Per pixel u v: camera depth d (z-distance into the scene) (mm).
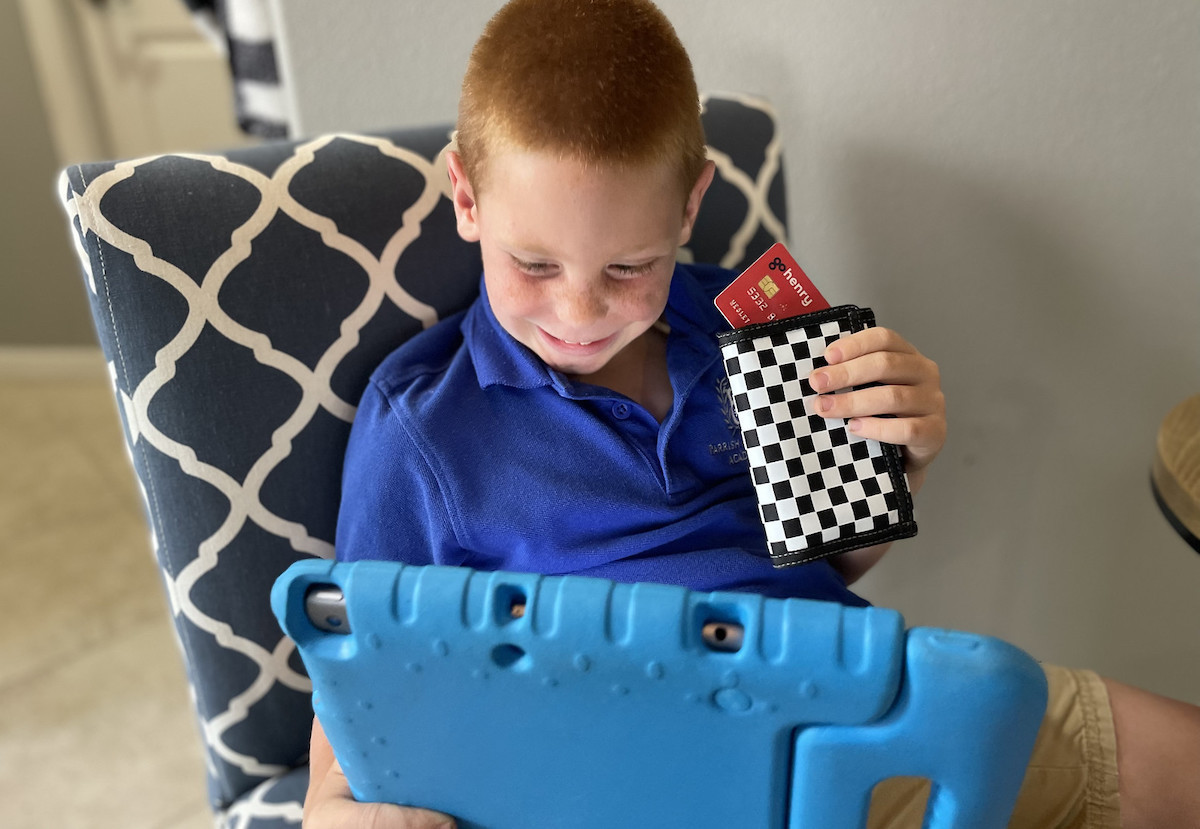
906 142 977
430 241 769
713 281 820
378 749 522
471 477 677
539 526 677
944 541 1163
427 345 746
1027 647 1205
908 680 437
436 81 1002
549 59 571
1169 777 734
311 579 477
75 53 2238
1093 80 917
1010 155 960
